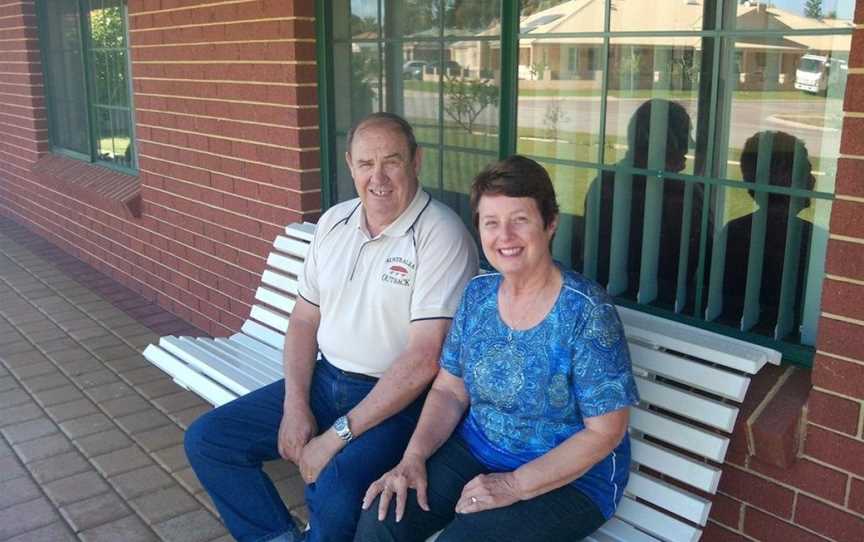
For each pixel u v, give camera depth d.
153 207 5.81
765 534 2.58
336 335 2.96
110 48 6.61
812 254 2.65
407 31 3.86
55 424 4.13
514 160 2.31
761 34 2.67
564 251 3.41
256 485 2.89
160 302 6.00
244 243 4.83
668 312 3.03
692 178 2.93
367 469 2.58
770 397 2.54
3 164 9.08
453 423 2.54
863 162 2.24
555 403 2.30
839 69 2.51
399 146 2.79
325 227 3.08
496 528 2.22
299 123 4.20
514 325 2.35
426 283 2.78
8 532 3.22
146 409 4.29
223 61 4.68
